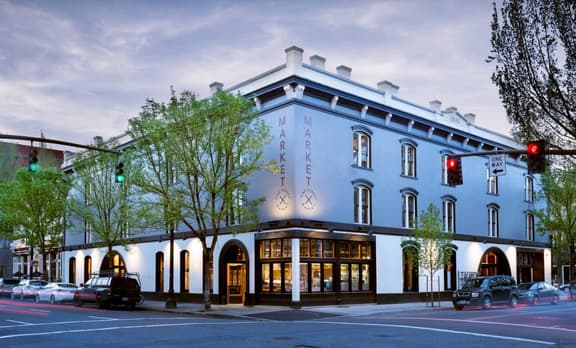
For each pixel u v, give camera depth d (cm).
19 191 4472
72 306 3375
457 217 4012
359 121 3384
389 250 3462
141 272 4166
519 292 3331
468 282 3170
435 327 1948
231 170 2842
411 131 3741
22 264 6525
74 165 3831
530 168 1603
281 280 2997
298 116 3023
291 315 2558
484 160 4378
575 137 1608
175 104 2889
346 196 3244
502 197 4509
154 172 3111
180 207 2880
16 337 1670
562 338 1647
